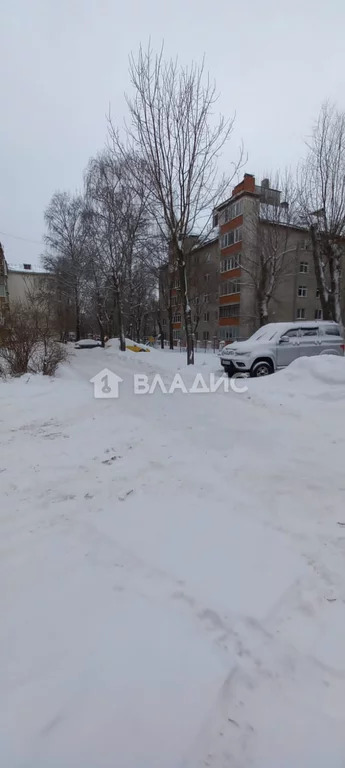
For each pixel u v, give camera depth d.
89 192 23.12
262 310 21.55
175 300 34.66
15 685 1.55
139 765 1.30
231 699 1.53
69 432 5.36
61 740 1.36
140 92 11.29
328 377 7.70
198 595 2.09
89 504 3.18
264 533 2.71
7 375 9.61
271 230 20.81
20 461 4.20
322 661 1.70
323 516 2.95
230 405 6.96
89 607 2.00
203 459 4.21
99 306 28.56
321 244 15.79
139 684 1.57
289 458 4.22
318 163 14.88
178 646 1.76
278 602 2.04
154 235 22.12
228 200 16.64
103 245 20.75
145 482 3.61
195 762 1.31
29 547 2.56
